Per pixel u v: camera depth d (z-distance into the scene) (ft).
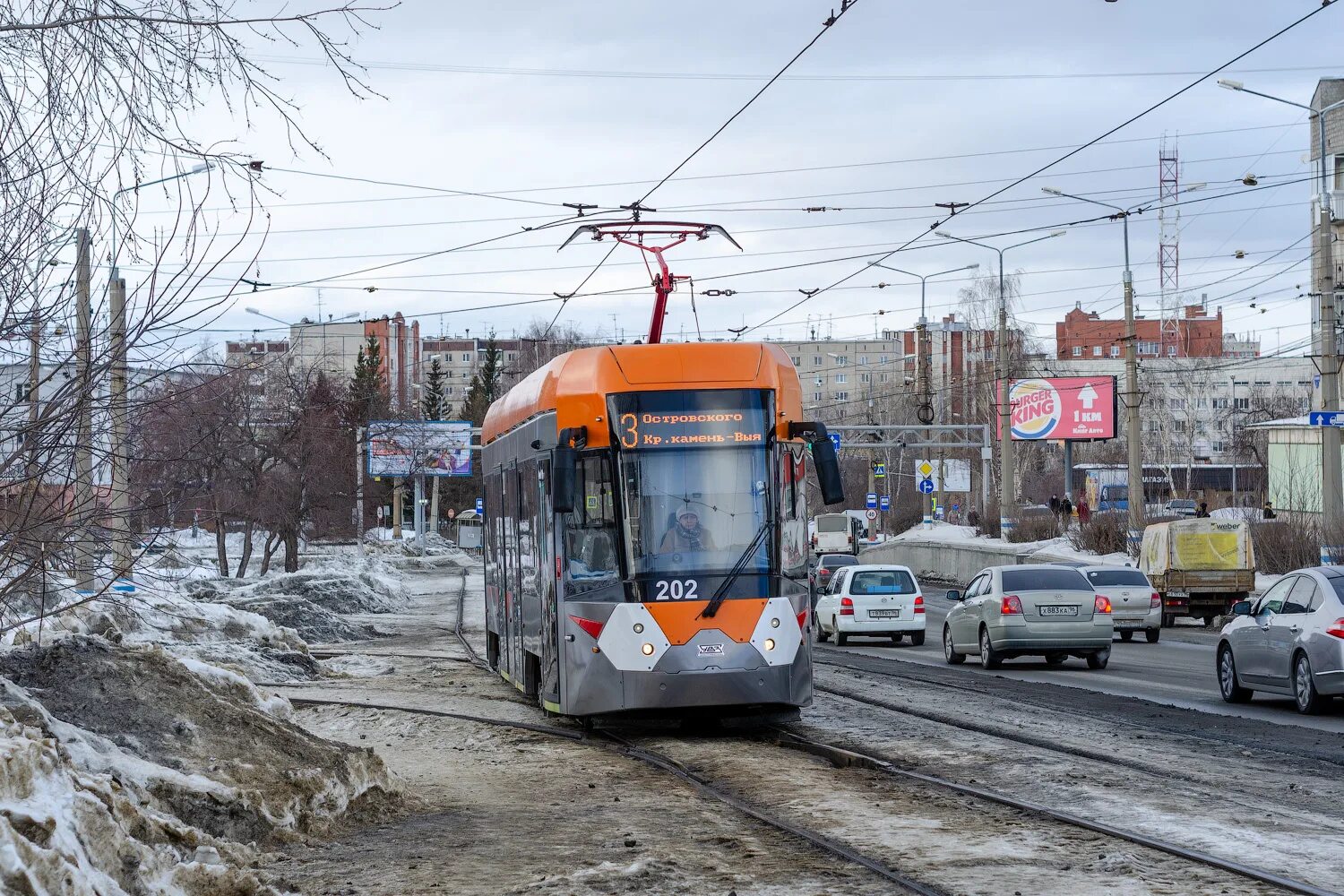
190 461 31.12
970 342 336.70
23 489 28.07
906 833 30.48
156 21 27.71
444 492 421.18
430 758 46.21
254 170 30.53
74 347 28.12
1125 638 105.70
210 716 33.73
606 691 46.44
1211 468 339.36
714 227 72.13
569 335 289.33
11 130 27.40
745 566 47.26
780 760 42.57
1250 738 46.09
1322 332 107.34
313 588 136.26
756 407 48.52
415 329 500.74
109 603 58.54
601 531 47.52
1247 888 24.77
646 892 25.64
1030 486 379.96
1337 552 107.65
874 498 251.80
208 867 24.52
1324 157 105.40
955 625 83.66
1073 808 33.12
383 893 25.99
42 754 22.88
